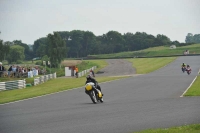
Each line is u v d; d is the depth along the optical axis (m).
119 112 30.70
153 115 28.27
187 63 162.50
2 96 56.78
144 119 26.41
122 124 24.58
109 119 26.95
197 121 24.73
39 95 53.69
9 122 27.09
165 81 72.31
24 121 27.41
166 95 45.09
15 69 101.56
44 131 22.86
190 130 20.88
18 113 32.75
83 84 74.81
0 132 23.03
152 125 23.80
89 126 24.16
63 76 131.62
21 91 65.94
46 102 42.66
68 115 29.95
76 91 58.06
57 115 30.23
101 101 39.94
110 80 83.12
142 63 191.00
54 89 64.31
